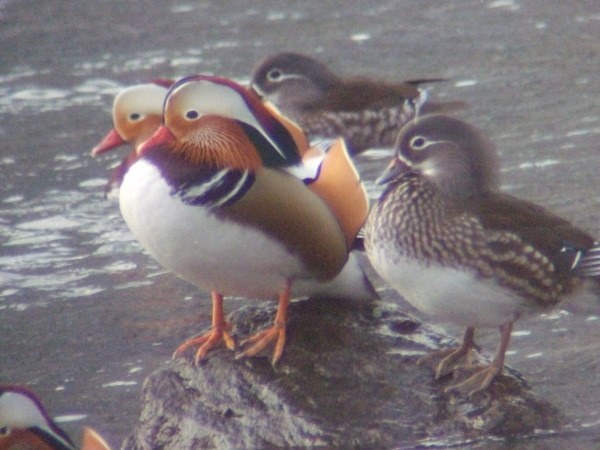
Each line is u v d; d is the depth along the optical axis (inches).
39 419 266.1
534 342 358.0
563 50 689.6
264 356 311.3
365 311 331.6
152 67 695.1
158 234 297.6
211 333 322.7
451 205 308.7
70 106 641.6
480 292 302.2
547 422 301.1
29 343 386.6
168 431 308.0
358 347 314.8
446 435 294.4
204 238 296.4
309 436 294.2
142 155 301.9
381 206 311.1
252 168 300.2
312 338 316.5
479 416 297.9
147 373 358.6
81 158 569.0
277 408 300.2
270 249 301.6
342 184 320.8
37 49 738.8
